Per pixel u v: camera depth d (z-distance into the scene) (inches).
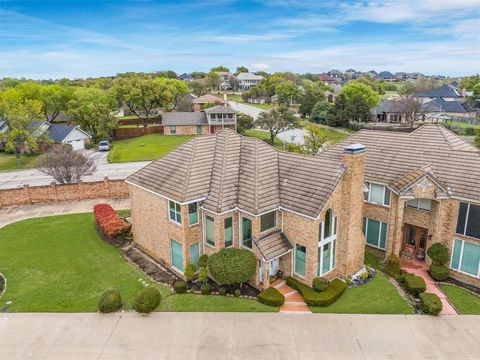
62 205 1427.2
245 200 834.2
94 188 1497.3
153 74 7249.0
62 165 1493.6
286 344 670.5
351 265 887.1
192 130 3011.8
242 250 829.8
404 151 1027.9
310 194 816.9
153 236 978.1
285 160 932.6
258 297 794.8
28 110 2142.0
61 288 856.3
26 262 979.3
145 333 700.0
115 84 3380.9
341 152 1107.9
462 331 710.5
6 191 1408.7
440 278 898.7
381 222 1019.3
